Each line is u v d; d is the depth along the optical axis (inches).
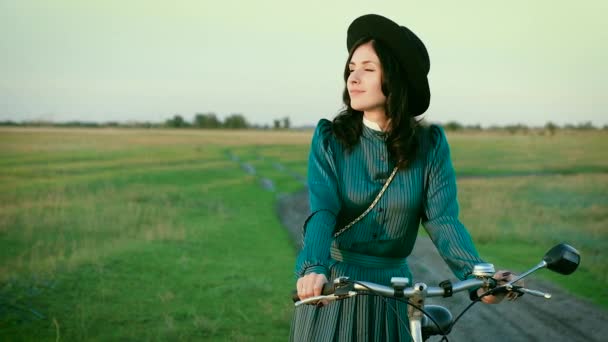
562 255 84.0
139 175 1077.1
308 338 96.3
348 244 98.7
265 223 574.6
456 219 96.6
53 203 637.9
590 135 4633.4
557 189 948.6
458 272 92.2
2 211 569.6
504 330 241.1
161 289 303.6
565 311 267.9
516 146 3228.3
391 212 96.7
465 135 5428.2
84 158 1515.7
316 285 78.9
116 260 366.3
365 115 100.6
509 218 597.3
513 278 85.4
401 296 77.5
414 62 96.9
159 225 502.3
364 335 94.0
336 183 97.6
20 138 2466.8
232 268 359.6
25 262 353.7
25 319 248.4
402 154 95.7
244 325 248.4
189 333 236.1
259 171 1384.1
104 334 232.8
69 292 291.3
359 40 99.7
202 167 1375.5
